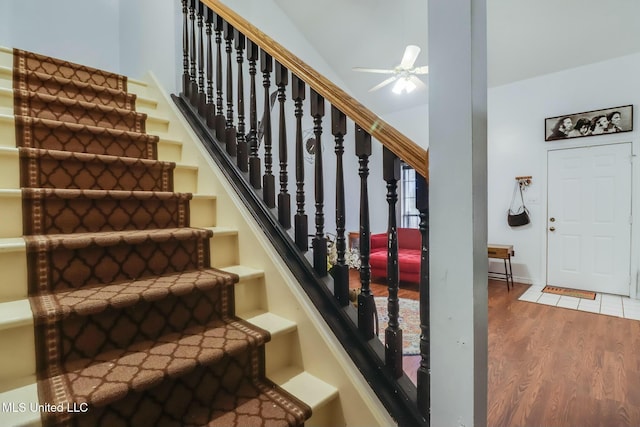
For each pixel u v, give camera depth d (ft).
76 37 10.14
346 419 3.46
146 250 4.24
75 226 4.29
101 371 2.92
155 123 6.93
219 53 6.20
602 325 9.62
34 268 3.44
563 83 13.56
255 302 4.56
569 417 5.44
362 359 3.59
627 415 5.46
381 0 12.44
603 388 6.28
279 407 3.26
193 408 3.20
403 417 3.16
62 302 3.18
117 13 10.89
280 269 4.32
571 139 13.47
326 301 4.07
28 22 9.36
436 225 2.85
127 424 2.79
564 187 13.73
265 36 4.93
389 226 3.48
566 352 7.85
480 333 2.79
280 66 4.79
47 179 4.52
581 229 13.43
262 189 5.27
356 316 3.91
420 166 3.00
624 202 12.51
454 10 2.67
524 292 13.25
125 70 10.37
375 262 14.58
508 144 14.98
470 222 2.65
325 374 3.70
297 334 4.03
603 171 12.87
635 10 10.57
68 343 3.06
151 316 3.59
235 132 5.92
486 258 2.87
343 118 3.94
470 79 2.61
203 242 4.78
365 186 3.76
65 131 5.14
